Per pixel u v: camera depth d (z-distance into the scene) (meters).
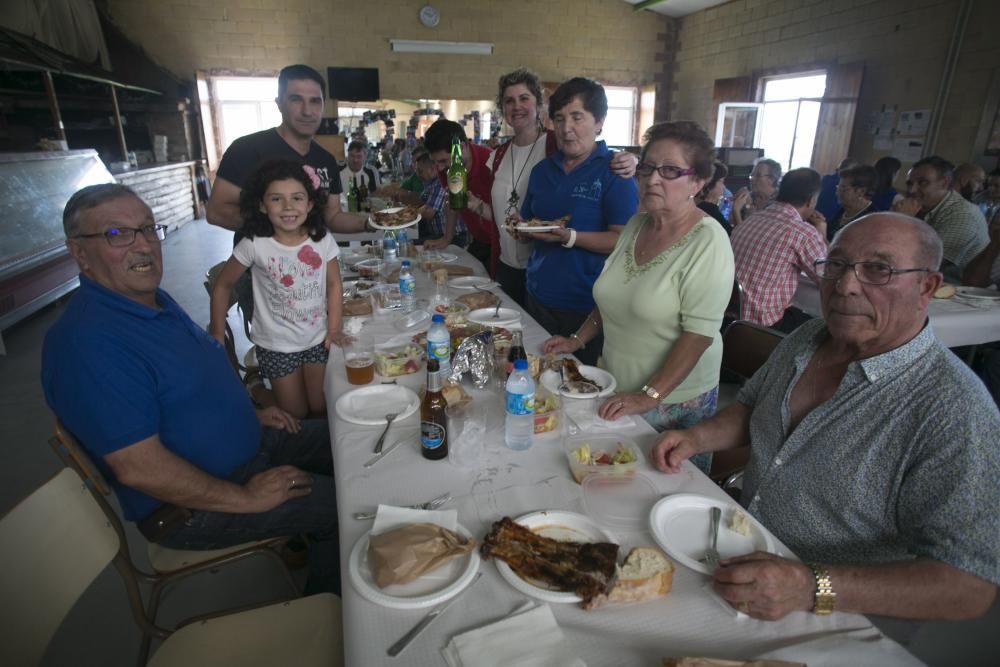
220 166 2.56
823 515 1.10
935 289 1.01
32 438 2.86
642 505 1.09
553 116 2.21
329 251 2.20
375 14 9.56
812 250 2.89
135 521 1.40
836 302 1.05
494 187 2.97
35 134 7.44
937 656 1.21
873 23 6.87
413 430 1.37
